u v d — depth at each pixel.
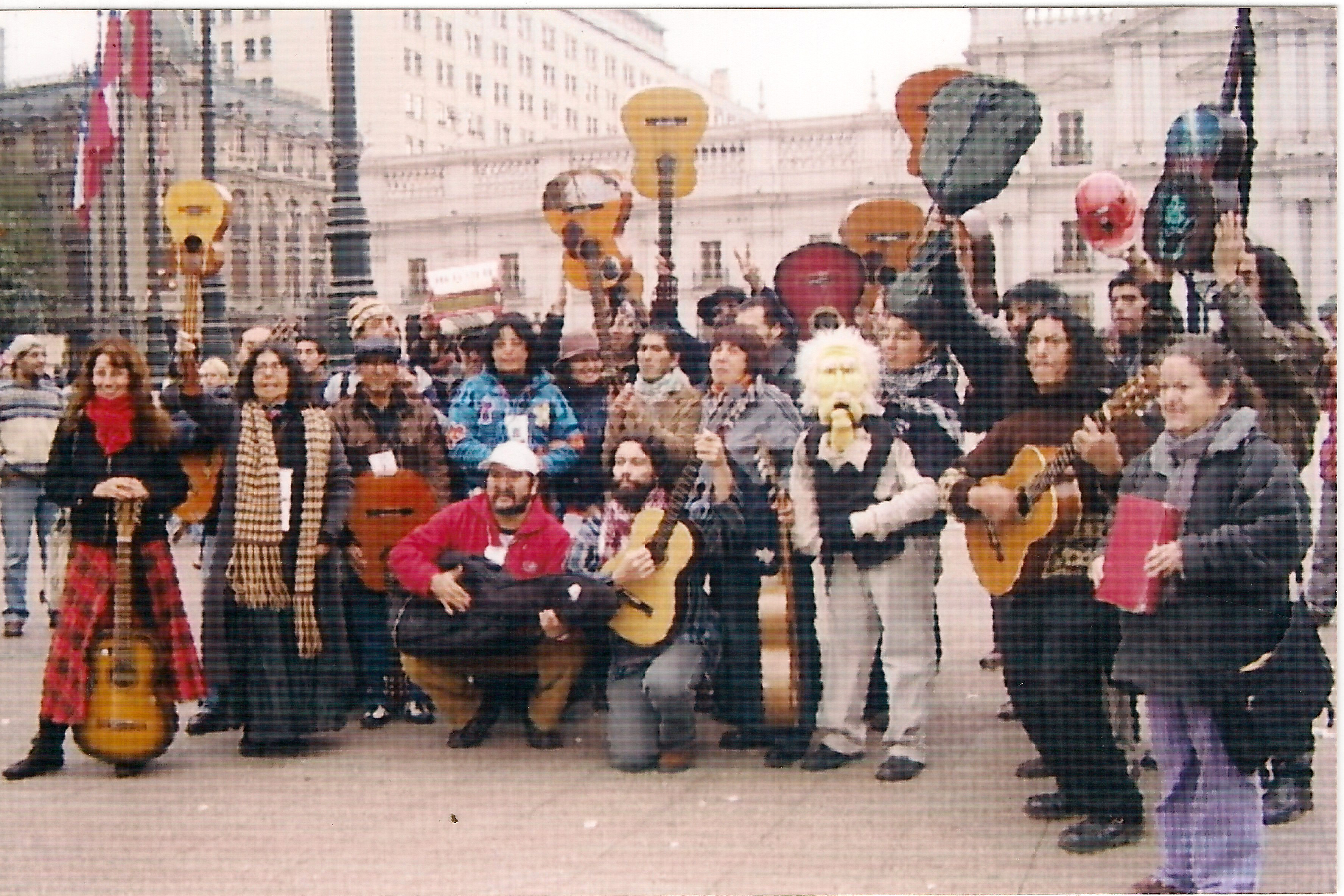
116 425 4.77
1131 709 4.38
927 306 4.68
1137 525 3.47
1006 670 4.12
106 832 4.22
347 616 5.50
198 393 5.12
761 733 4.95
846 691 4.70
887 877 3.76
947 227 4.82
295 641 5.01
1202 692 3.41
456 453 5.44
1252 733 3.39
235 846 4.08
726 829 4.15
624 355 6.07
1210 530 3.40
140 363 4.80
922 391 4.69
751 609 4.83
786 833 4.11
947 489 4.17
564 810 4.36
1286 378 4.02
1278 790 4.18
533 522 4.95
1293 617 3.38
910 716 4.57
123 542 4.78
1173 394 3.47
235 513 4.97
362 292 7.44
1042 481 3.87
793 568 4.79
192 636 5.28
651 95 6.18
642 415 5.00
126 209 10.59
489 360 5.56
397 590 5.24
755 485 4.79
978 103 4.77
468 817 4.32
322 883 3.78
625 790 4.56
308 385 5.13
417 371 6.71
